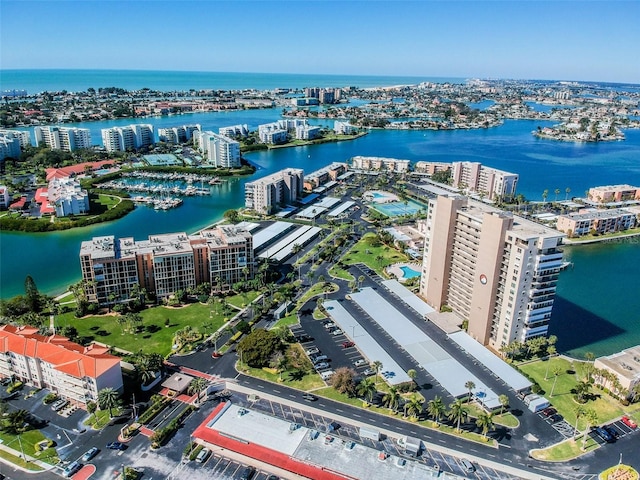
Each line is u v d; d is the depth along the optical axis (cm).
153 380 19462
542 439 16912
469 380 19675
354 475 14862
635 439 17000
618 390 18850
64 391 18350
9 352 18988
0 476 14775
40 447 15950
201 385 18275
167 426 16912
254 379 19838
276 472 15325
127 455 15762
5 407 16975
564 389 19612
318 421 17462
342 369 19262
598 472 15512
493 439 16838
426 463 15688
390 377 19688
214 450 16150
